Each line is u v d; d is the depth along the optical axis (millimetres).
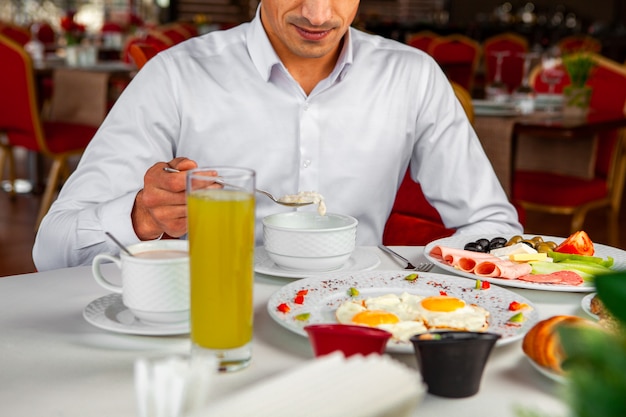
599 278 354
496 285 1056
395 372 516
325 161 1501
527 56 3721
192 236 704
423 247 1284
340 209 1522
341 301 940
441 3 12359
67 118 4273
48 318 906
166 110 1465
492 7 11945
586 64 3086
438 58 5594
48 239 1231
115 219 1155
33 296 988
